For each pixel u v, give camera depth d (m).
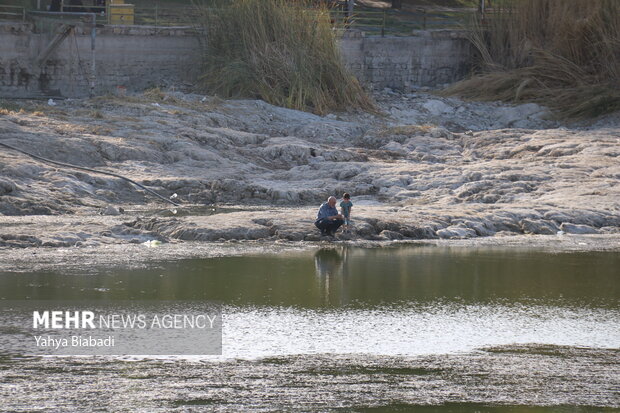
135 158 102.88
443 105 148.12
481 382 39.16
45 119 110.94
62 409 34.91
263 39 139.25
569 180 102.62
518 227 84.62
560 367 41.38
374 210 86.69
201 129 117.00
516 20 158.62
